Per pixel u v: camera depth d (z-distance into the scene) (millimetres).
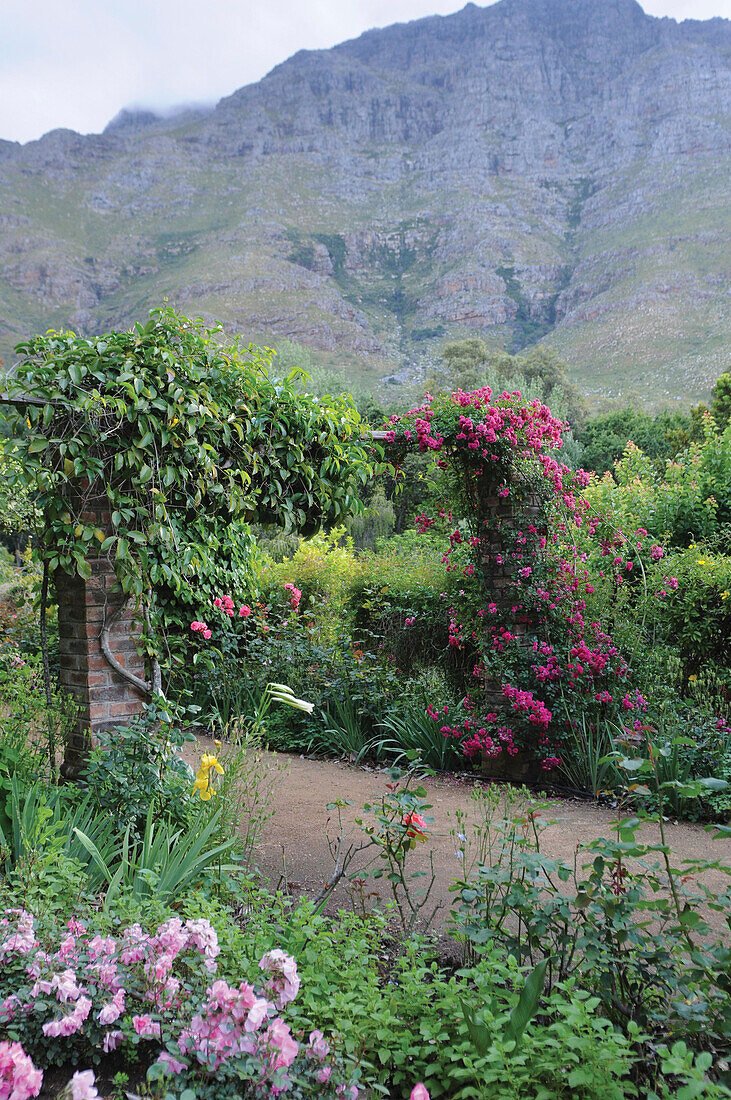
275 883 3484
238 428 4227
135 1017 1851
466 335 135000
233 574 7055
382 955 2586
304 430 4590
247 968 1996
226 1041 1720
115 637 3994
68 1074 1905
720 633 6441
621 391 96562
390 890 3432
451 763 5871
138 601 4008
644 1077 1895
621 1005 2023
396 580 7777
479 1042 1786
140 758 3555
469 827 4395
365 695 6434
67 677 4051
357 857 3893
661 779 4742
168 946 2012
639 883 2191
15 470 3818
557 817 4711
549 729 5395
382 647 7492
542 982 1798
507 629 5742
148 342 3883
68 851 2820
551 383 42375
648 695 5617
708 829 1928
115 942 2094
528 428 5613
